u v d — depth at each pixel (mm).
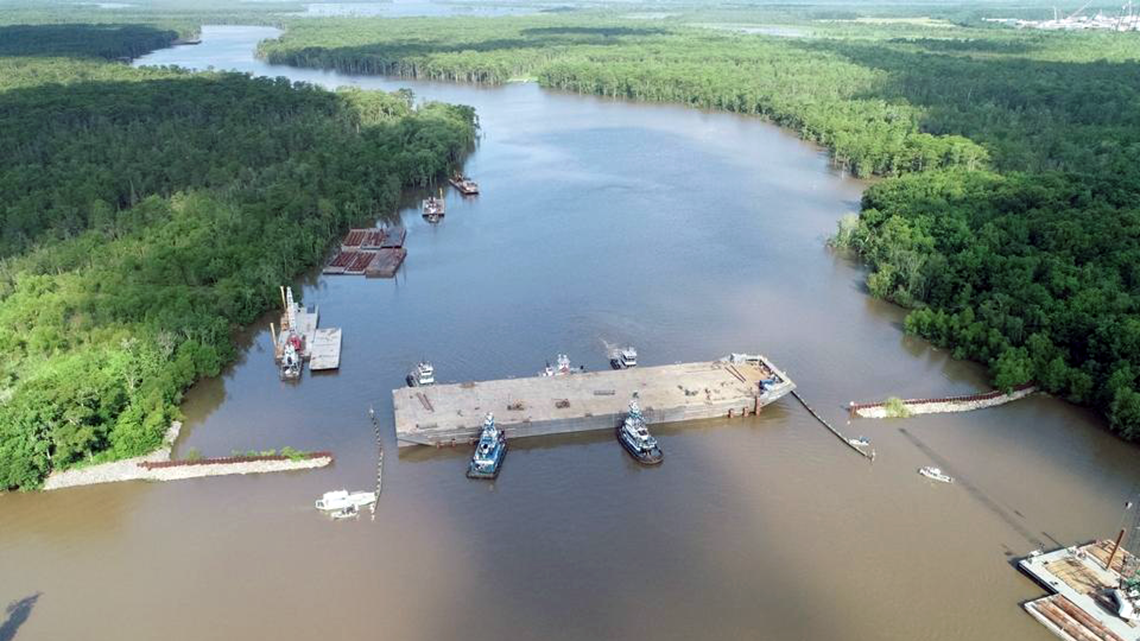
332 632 125000
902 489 157250
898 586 133875
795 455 168125
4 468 150000
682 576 135750
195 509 151875
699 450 169750
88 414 162250
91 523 148375
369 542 144000
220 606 130375
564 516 150250
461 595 132000
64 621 127500
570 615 127938
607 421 174250
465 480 160375
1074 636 122625
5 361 183875
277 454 164625
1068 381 184375
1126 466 163625
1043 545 142625
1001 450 168750
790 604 130250
